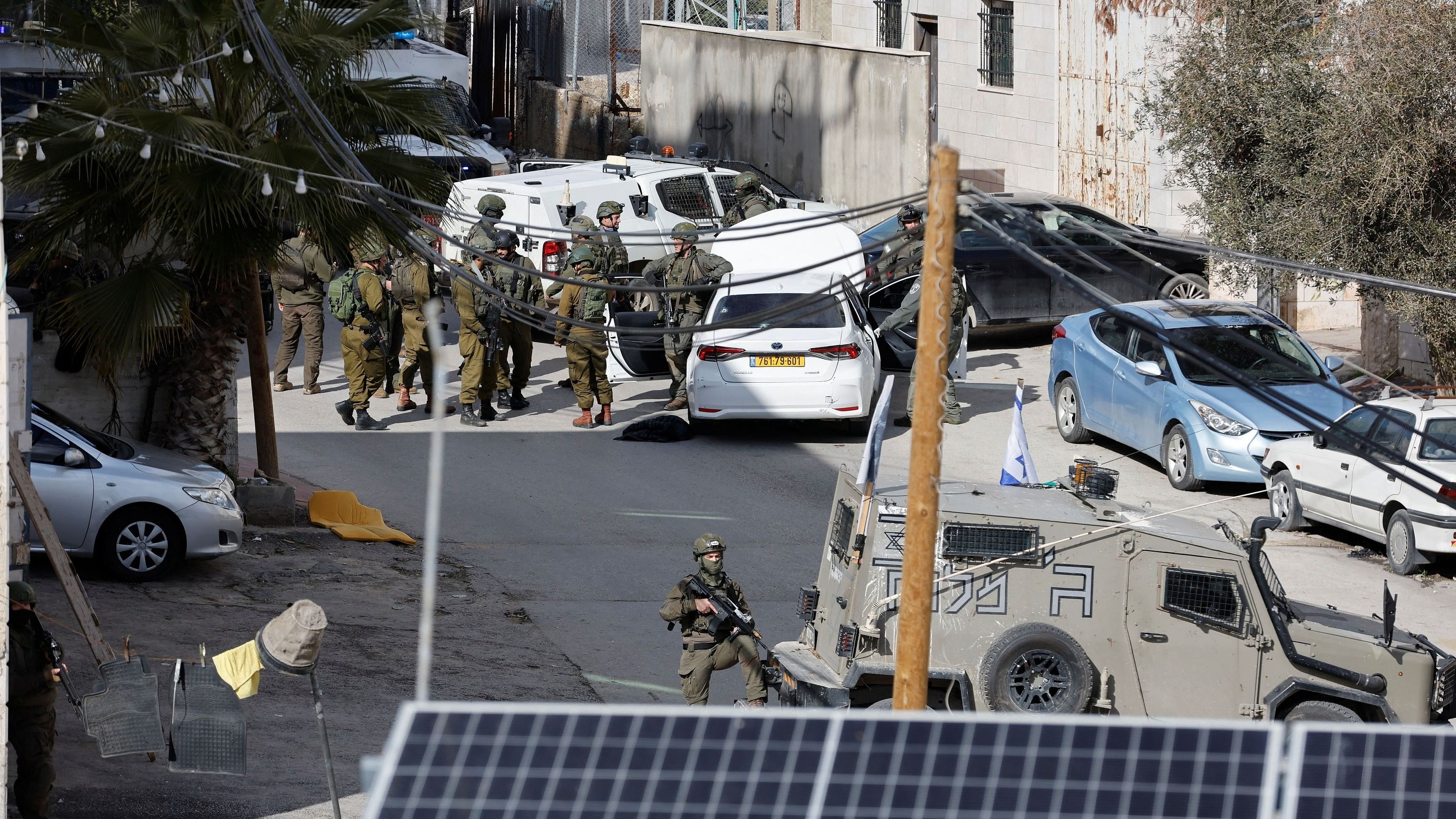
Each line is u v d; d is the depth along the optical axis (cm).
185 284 5722
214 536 5156
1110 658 3716
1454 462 5597
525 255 8562
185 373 5816
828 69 12044
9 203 6203
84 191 5312
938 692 3691
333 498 5994
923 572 2589
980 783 1692
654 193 9394
